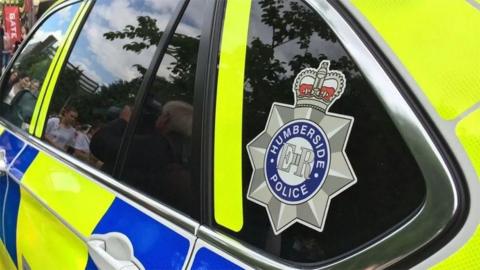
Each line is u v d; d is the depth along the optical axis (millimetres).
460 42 1022
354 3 1154
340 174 1088
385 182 1025
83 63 2242
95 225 1713
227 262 1258
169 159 1544
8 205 2469
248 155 1280
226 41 1443
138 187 1647
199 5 1608
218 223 1331
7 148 2693
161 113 1634
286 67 1253
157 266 1412
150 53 1780
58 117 2305
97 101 2041
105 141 1893
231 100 1368
